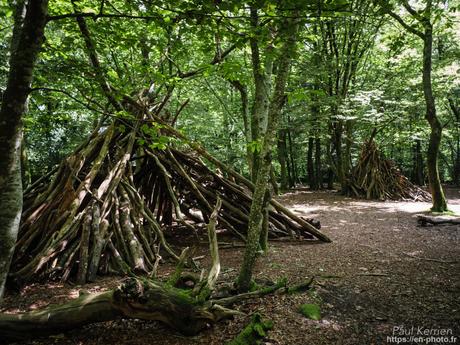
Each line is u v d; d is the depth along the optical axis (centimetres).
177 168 766
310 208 1297
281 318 369
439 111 2175
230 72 627
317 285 466
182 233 824
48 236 545
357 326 360
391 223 970
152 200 837
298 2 352
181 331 334
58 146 1487
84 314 325
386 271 534
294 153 2511
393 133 1784
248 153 1016
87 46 557
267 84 721
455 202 1444
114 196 631
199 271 541
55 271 493
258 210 423
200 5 372
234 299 391
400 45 1074
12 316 319
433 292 448
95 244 534
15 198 312
